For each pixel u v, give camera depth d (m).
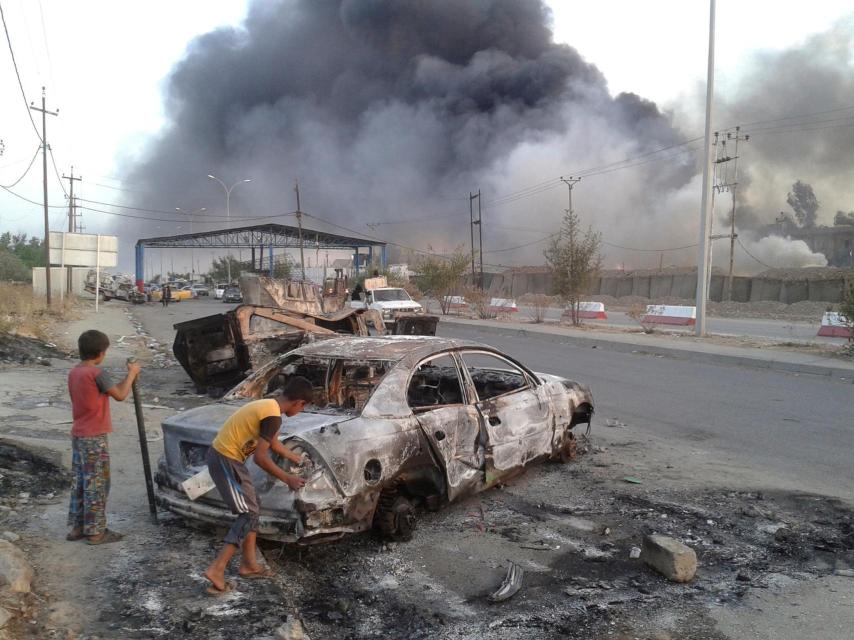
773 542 5.12
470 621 3.88
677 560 4.39
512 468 5.96
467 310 38.69
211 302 63.16
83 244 31.89
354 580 4.39
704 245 21.84
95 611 3.71
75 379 4.61
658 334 23.27
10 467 6.37
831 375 14.16
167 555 4.49
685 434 8.73
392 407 4.93
